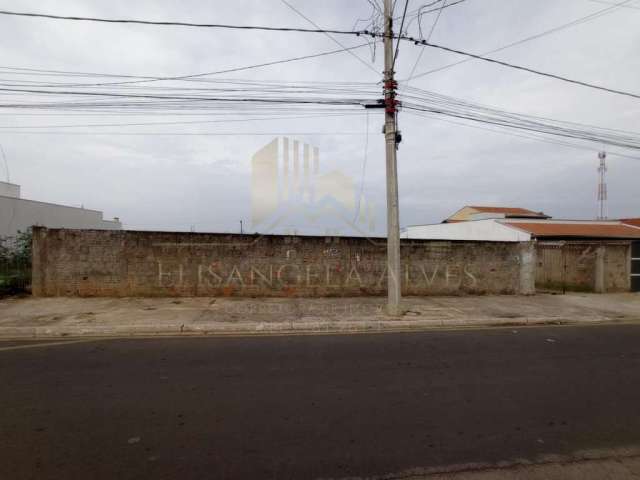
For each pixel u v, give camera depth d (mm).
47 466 2648
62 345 5953
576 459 2861
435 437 3141
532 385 4375
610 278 12945
